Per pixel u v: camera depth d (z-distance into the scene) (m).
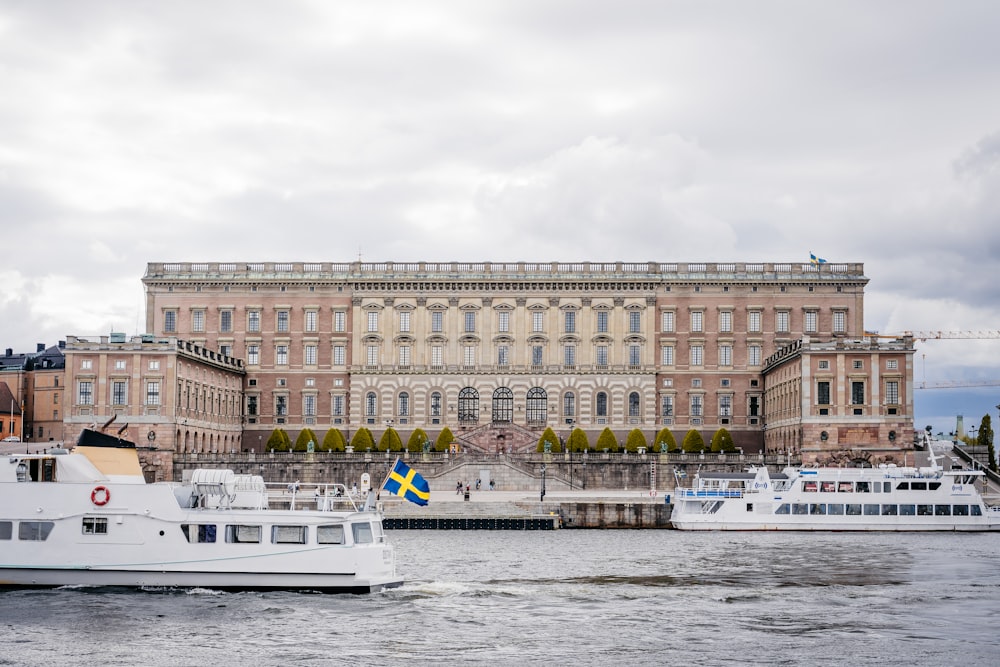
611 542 113.06
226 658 57.25
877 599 75.00
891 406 158.88
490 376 181.12
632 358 181.75
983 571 88.62
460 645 60.56
